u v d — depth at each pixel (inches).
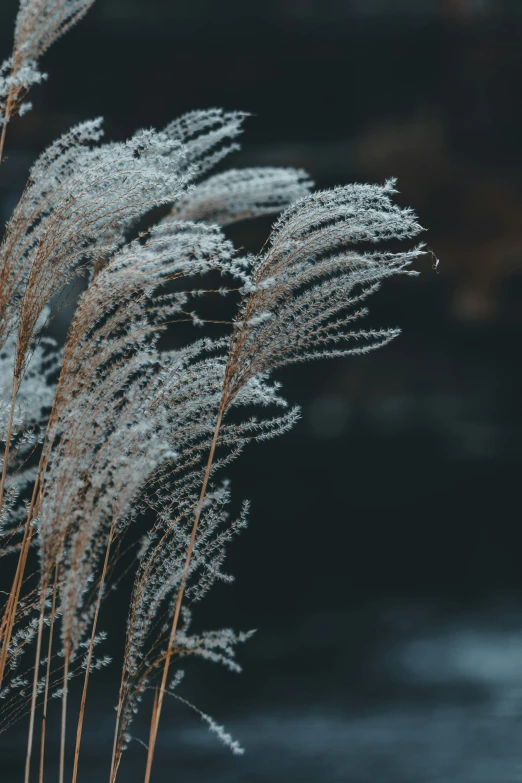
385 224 49.4
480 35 704.4
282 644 322.3
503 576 418.0
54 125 629.6
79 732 53.2
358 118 749.9
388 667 293.3
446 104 735.7
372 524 531.8
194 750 217.8
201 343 53.1
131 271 49.5
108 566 53.5
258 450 663.8
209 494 53.7
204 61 708.7
